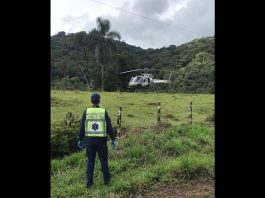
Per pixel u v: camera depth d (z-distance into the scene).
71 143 12.30
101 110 8.58
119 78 45.25
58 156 11.96
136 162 10.35
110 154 10.83
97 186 8.48
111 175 9.29
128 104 26.81
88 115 8.57
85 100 26.62
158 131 13.78
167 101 29.47
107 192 8.09
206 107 26.30
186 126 13.76
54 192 8.19
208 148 11.71
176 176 8.76
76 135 12.43
